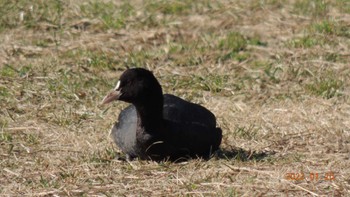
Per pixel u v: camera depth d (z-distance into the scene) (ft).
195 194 33.88
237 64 55.01
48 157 39.42
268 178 35.55
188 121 38.04
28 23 61.41
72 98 48.93
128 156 38.99
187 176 36.17
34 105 47.80
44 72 52.54
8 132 43.47
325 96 49.06
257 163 37.76
